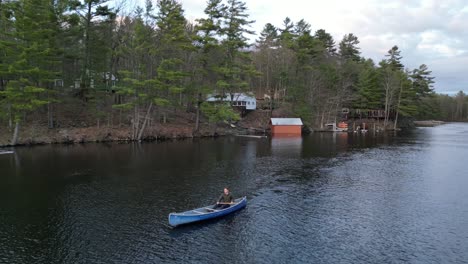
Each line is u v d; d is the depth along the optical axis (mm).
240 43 63500
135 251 17281
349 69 95375
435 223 21531
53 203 24219
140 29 50812
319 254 17234
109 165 36469
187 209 23406
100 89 56031
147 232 19578
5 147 45469
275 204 24875
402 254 17391
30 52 42438
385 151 50719
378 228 20656
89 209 23141
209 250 17500
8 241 18156
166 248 17641
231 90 67312
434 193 27953
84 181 30047
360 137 72312
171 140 58438
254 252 17344
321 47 93188
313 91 84438
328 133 81250
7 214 22031
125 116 60500
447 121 161500
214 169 35844
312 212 23297
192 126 67000
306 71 87062
